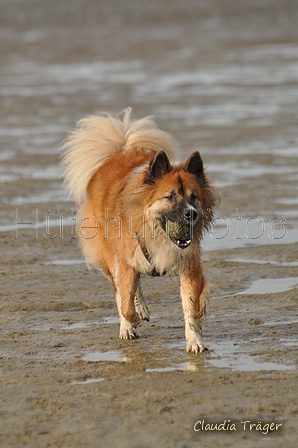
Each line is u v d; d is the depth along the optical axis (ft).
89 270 44.70
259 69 172.65
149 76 168.76
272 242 49.90
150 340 33.01
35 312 37.32
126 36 268.82
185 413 24.70
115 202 34.76
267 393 26.23
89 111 120.26
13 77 176.14
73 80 166.09
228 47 224.94
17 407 25.55
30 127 107.76
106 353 31.27
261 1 352.28
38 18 330.13
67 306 38.29
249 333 33.42
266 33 256.32
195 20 310.24
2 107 129.49
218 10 334.44
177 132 99.40
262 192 64.54
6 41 266.57
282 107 119.65
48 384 27.66
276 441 22.62
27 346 32.19
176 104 126.21
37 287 41.37
